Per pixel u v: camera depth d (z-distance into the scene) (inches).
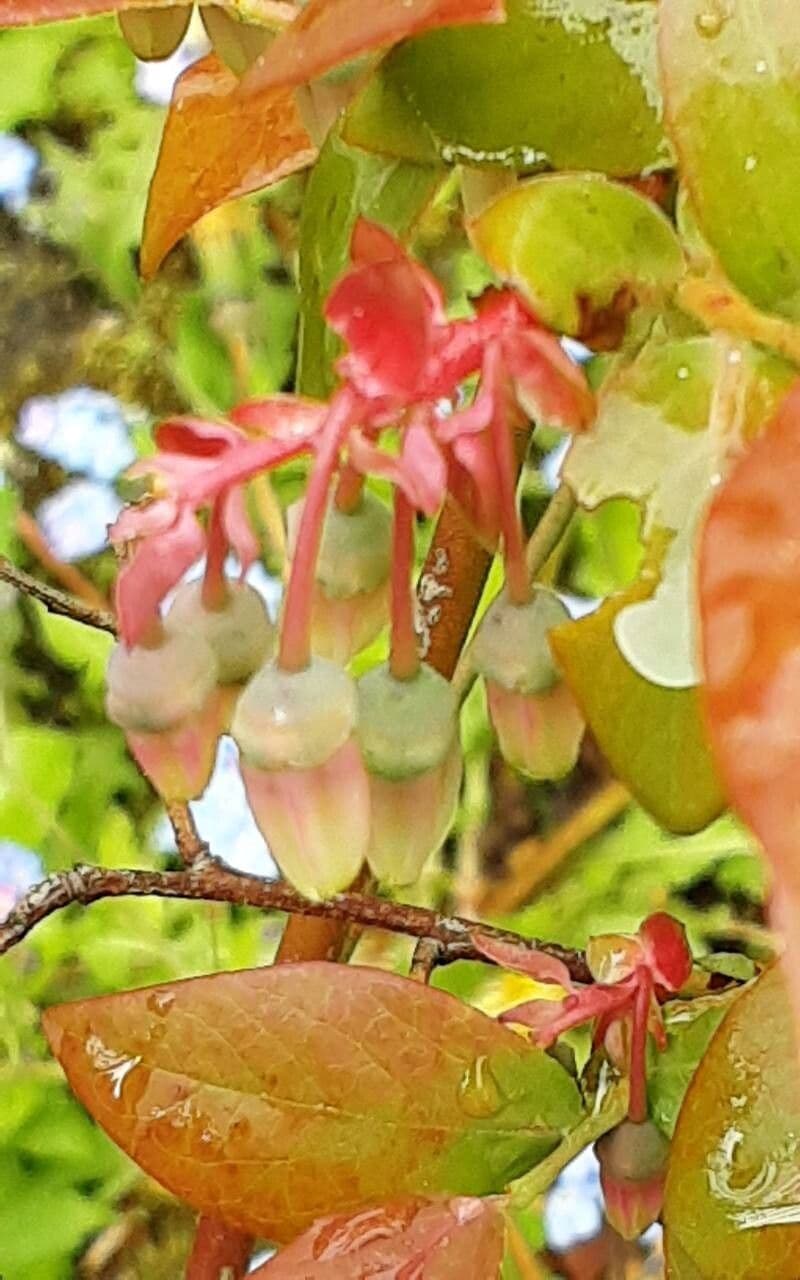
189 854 6.6
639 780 4.7
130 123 18.9
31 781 15.3
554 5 4.5
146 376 18.7
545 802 16.0
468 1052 5.6
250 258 17.4
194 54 18.4
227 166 5.8
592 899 15.1
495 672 5.0
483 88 4.6
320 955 6.9
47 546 16.5
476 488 4.6
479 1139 5.6
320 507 4.5
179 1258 15.1
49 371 19.0
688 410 4.4
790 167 4.1
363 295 4.4
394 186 4.9
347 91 4.8
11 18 4.6
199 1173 5.5
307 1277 5.3
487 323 4.4
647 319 4.4
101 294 19.3
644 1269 13.5
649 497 4.5
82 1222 14.5
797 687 3.2
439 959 6.9
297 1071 5.5
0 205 18.9
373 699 4.9
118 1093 5.4
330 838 4.8
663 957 5.7
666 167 4.5
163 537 4.7
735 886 15.0
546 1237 13.4
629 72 4.5
